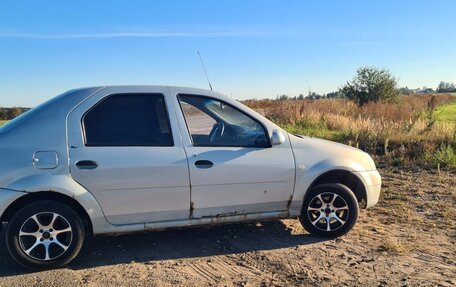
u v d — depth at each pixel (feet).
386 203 23.02
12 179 14.17
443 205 22.59
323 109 76.43
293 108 74.13
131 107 15.84
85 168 14.78
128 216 15.40
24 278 14.17
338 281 13.91
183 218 16.02
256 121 16.94
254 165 16.44
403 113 69.15
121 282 13.94
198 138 16.20
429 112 64.28
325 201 17.72
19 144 14.53
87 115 15.33
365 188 18.15
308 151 17.44
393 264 15.24
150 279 14.17
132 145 15.42
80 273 14.62
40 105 15.75
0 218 14.20
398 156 35.29
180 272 14.73
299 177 17.10
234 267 15.12
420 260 15.61
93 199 14.90
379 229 18.97
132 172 15.14
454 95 238.48
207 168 15.89
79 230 14.88
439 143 37.68
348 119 61.72
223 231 18.76
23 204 14.60
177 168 15.53
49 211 14.55
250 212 16.78
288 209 17.31
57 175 14.52
